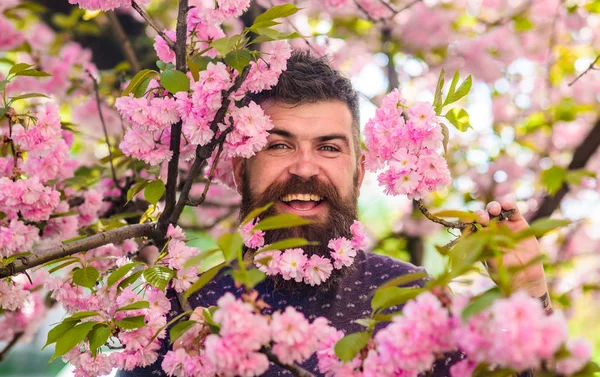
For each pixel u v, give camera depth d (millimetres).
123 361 1779
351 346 1381
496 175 4430
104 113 4309
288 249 1897
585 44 4871
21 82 4117
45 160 2529
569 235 4430
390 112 1904
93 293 1956
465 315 1151
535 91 4789
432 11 4625
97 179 3146
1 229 2352
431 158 1851
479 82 4688
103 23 4488
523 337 1071
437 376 1923
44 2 4535
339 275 2137
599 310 5809
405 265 2285
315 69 2197
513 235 1268
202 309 1588
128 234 2076
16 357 7387
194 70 1821
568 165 3816
